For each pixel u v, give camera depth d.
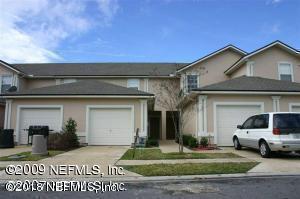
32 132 16.06
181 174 8.27
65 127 16.88
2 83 24.27
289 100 16.25
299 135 10.77
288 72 20.66
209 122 15.73
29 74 25.30
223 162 10.14
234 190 6.65
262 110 16.02
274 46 20.72
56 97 17.38
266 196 6.11
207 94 15.91
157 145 17.31
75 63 29.61
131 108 17.50
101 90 18.05
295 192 6.44
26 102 17.66
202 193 6.42
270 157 11.35
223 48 23.45
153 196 6.22
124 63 29.45
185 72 23.61
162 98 22.34
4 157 11.49
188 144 16.42
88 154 12.59
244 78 18.47
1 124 21.70
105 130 17.39
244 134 13.25
